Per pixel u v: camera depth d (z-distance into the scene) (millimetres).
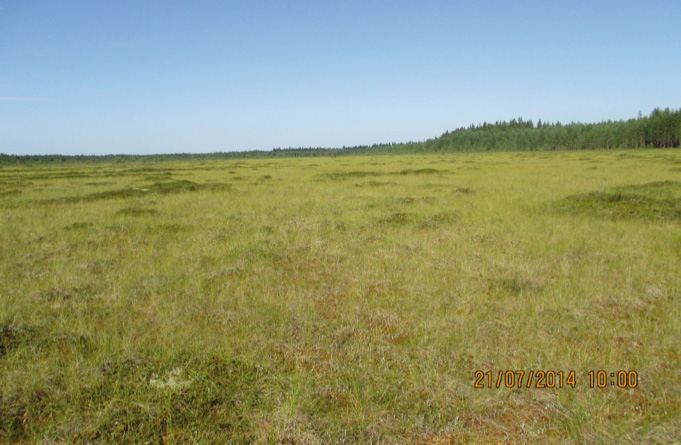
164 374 4039
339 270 7434
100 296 6203
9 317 5316
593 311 5441
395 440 3201
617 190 16438
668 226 10211
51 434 3232
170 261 8023
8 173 41156
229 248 9000
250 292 6363
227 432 3277
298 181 25406
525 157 62906
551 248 8508
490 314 5402
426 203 14969
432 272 7148
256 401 3652
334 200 16188
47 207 14992
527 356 4289
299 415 3422
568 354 4316
